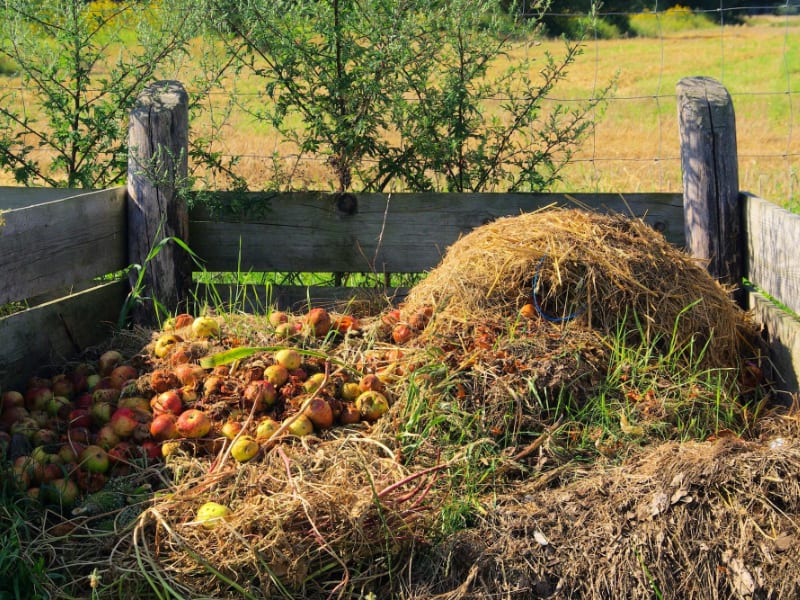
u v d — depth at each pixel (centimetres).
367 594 331
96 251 510
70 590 326
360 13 562
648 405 418
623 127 1603
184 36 578
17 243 440
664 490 351
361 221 570
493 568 337
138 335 497
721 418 428
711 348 464
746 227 527
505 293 463
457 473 379
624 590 330
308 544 331
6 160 605
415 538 346
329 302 568
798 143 1439
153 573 324
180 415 397
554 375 416
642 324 455
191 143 601
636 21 4075
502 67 1280
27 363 455
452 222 568
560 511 354
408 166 591
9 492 365
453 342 439
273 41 565
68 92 595
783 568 325
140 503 355
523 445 403
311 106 582
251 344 447
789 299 455
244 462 377
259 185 645
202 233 574
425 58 566
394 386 421
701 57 2891
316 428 400
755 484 346
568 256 461
